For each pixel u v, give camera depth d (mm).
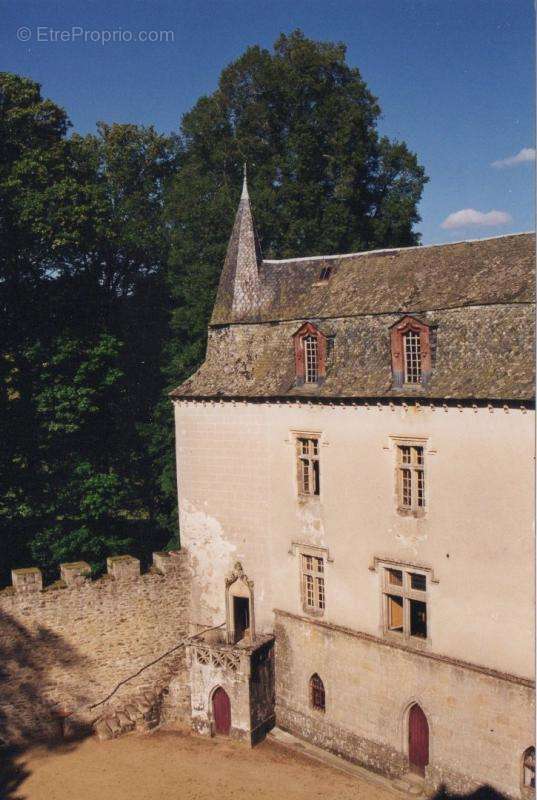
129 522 57281
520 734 28000
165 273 59938
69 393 43562
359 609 33094
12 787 31844
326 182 50625
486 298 30062
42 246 43938
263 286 39094
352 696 33531
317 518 34344
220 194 49156
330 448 33500
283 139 50688
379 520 31984
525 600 27562
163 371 51656
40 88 46812
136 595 38094
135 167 60906
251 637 36344
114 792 31359
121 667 37844
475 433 28562
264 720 35875
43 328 44812
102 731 35969
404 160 52125
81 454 46844
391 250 36812
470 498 28922
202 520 38625
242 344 38250
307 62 49531
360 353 32969
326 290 36750
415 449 30766
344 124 49062
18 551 45156
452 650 29922
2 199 42250
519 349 28172
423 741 31359
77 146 53844
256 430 36281
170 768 33219
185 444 38938
